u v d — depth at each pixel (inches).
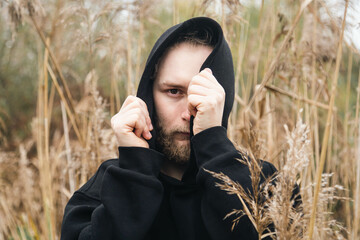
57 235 82.4
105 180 38.3
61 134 126.0
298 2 65.4
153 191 37.3
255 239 35.8
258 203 33.6
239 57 70.5
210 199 36.4
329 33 63.6
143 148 39.3
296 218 32.3
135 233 35.8
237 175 36.4
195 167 40.6
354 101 103.7
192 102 38.1
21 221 89.0
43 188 74.7
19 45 147.9
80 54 110.7
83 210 40.3
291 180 32.4
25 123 150.6
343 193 71.0
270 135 64.8
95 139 70.8
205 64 40.5
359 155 66.9
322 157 37.5
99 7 68.9
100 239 36.0
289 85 64.9
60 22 67.6
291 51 62.9
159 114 41.5
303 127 33.0
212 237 35.8
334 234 44.6
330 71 74.0
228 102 43.8
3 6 62.8
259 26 68.2
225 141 37.9
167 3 105.3
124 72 81.8
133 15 72.6
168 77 40.7
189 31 42.7
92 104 72.0
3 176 98.0
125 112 40.9
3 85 173.0
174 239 39.8
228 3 62.2
